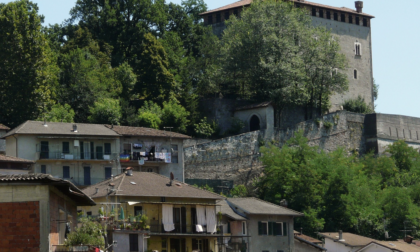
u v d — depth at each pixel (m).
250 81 108.62
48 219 33.72
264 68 106.81
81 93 102.69
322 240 77.06
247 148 99.19
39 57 91.69
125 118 100.00
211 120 107.56
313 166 92.38
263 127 104.00
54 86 101.75
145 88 109.25
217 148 95.81
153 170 87.12
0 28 90.88
